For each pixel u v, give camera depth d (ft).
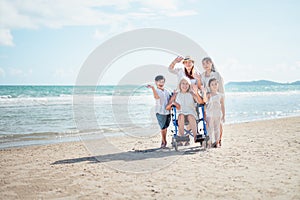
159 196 14.35
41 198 14.56
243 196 13.96
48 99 97.40
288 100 104.99
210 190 14.94
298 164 19.48
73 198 14.44
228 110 69.41
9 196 14.89
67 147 28.86
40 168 20.44
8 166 21.16
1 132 38.32
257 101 99.25
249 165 19.51
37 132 38.29
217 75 26.37
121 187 15.93
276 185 15.37
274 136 31.50
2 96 124.06
